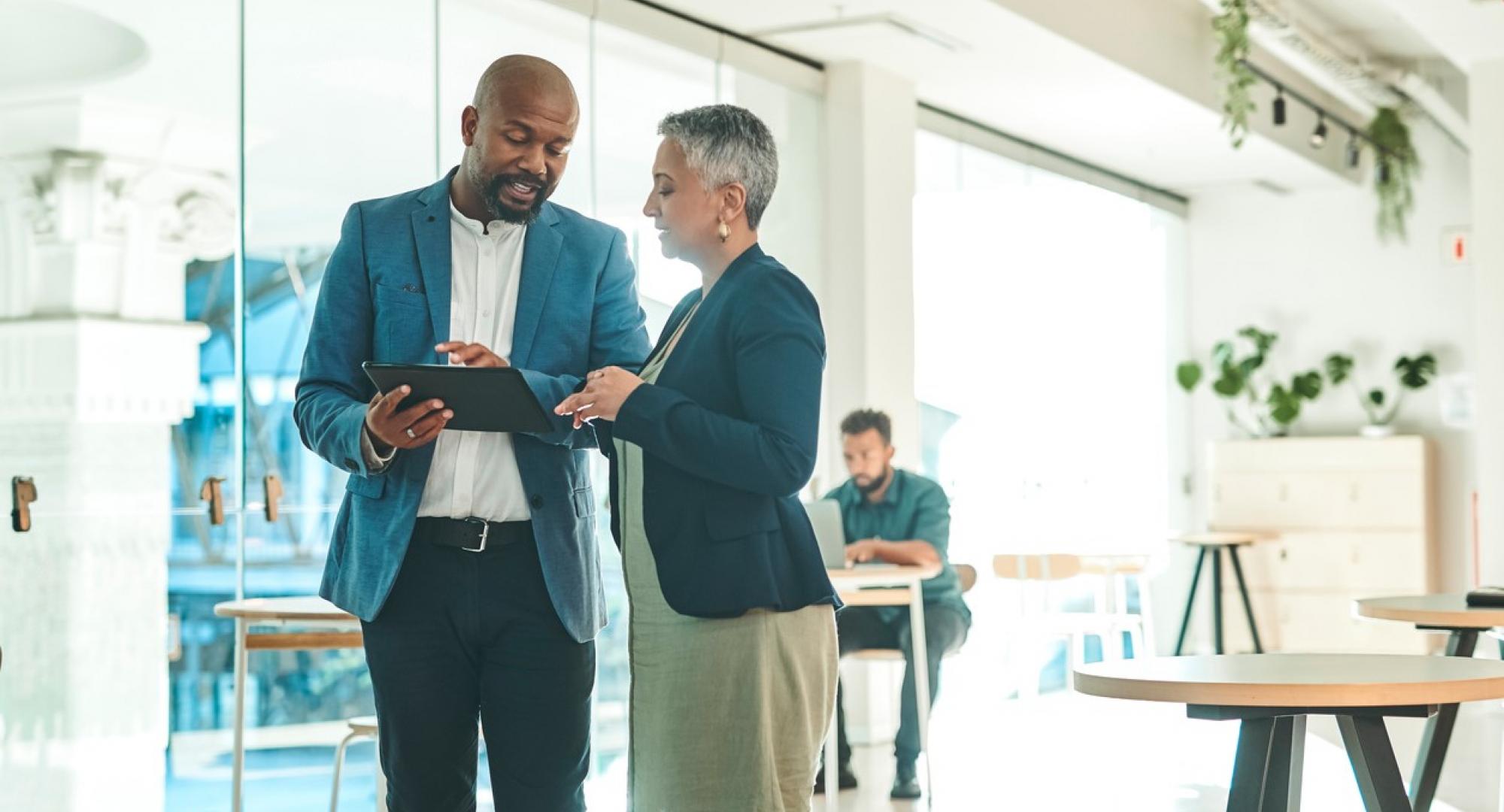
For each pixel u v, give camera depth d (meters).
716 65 6.63
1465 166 10.18
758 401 2.20
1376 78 9.18
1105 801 5.52
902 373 7.45
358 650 4.87
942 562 6.07
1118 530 9.92
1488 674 2.21
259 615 3.81
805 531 2.31
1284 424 10.49
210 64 4.54
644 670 2.29
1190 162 9.74
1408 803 2.22
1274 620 10.29
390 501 2.54
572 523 2.63
